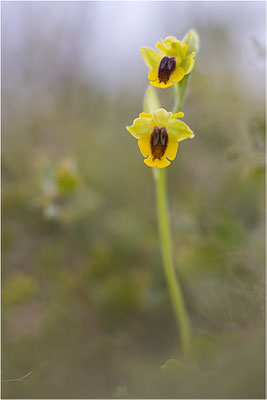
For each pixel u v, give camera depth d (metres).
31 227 0.35
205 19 0.48
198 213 0.34
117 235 0.34
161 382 0.23
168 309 0.31
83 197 0.34
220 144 0.38
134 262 0.33
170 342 0.29
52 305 0.30
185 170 0.38
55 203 0.33
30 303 0.31
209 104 0.39
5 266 0.33
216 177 0.37
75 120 0.45
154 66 0.27
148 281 0.31
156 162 0.26
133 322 0.30
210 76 0.40
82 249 0.35
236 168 0.35
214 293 0.28
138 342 0.29
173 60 0.26
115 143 0.42
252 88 0.41
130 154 0.41
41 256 0.33
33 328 0.29
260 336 0.23
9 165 0.37
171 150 0.26
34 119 0.44
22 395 0.25
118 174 0.39
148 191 0.39
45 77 0.49
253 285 0.27
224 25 0.46
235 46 0.44
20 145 0.41
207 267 0.29
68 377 0.26
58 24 0.50
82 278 0.32
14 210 0.35
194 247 0.30
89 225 0.35
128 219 0.35
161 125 0.26
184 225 0.33
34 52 0.50
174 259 0.32
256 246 0.29
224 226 0.30
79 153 0.40
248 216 0.33
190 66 0.26
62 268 0.33
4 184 0.36
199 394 0.22
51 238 0.35
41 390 0.25
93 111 0.48
